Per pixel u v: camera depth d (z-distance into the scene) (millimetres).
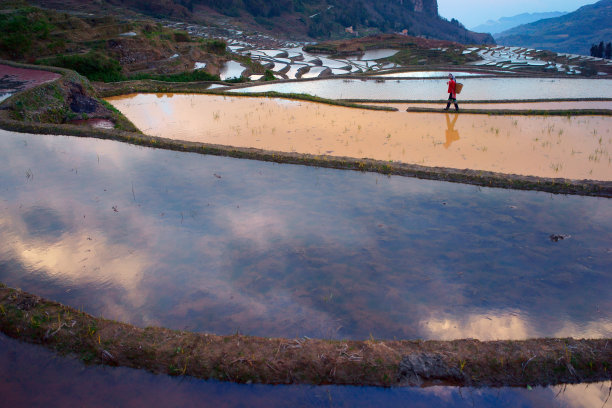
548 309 3607
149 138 7996
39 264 4227
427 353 3062
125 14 79688
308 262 4254
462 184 6195
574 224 5004
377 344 3150
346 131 9969
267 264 4215
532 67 39312
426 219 5145
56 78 12367
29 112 9758
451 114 11953
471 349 3096
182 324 3465
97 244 4570
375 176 6520
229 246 4535
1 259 4312
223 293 3803
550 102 15430
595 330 3379
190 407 2783
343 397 2883
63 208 5395
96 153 7484
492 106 14547
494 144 8797
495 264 4219
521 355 3043
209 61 37750
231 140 9148
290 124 10641
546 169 7203
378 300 3725
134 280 3982
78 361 3092
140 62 33094
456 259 4309
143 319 3516
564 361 3018
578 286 3879
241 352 3088
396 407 2814
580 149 8352
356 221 5098
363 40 68750
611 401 2840
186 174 6574
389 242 4629
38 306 3512
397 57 53812
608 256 4332
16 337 3295
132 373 3010
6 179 6281
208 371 3000
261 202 5617
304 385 2959
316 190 6004
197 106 13000
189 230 4863
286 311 3602
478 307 3637
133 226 4945
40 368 3047
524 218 5160
